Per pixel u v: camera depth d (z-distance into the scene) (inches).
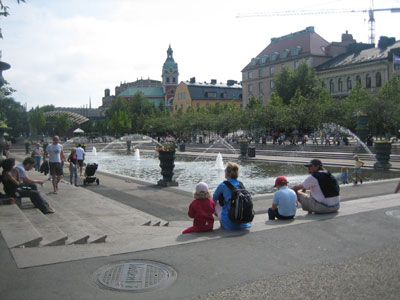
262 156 1364.4
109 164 1171.9
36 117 3390.7
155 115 3641.7
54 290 160.9
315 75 2674.7
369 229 258.5
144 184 617.3
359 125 1245.7
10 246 213.9
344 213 307.7
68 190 513.0
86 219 340.5
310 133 2041.1
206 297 156.6
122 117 3523.6
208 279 174.9
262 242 231.6
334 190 308.5
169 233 285.6
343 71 2760.8
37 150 859.4
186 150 1952.5
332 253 210.4
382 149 881.5
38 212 321.7
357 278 175.6
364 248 218.5
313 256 205.6
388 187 510.9
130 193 521.7
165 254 209.6
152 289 163.6
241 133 2721.5
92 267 187.8
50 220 291.4
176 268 188.5
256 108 2053.4
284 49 3341.5
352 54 2869.1
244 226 263.4
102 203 418.9
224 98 4357.8
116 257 203.9
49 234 245.8
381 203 350.6
